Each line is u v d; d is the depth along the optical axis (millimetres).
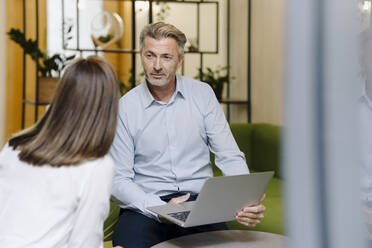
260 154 3525
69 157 1164
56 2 5418
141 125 2004
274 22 3666
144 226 1826
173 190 2000
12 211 1162
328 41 506
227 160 2025
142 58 1927
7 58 4777
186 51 4258
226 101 4070
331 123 509
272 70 3729
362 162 514
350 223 516
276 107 3664
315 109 514
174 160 2012
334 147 510
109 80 1204
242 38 4473
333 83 507
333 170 512
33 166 1176
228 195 1471
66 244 1187
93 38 4234
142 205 1833
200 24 5250
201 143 2066
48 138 1185
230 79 4832
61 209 1157
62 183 1152
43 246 1140
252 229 2277
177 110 2027
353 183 514
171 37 1889
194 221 1483
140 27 5812
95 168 1174
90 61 1221
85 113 1181
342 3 502
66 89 1189
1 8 4691
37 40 4086
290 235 545
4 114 4781
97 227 1191
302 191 528
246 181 1474
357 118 512
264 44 3900
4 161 1236
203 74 4266
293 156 533
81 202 1162
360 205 518
